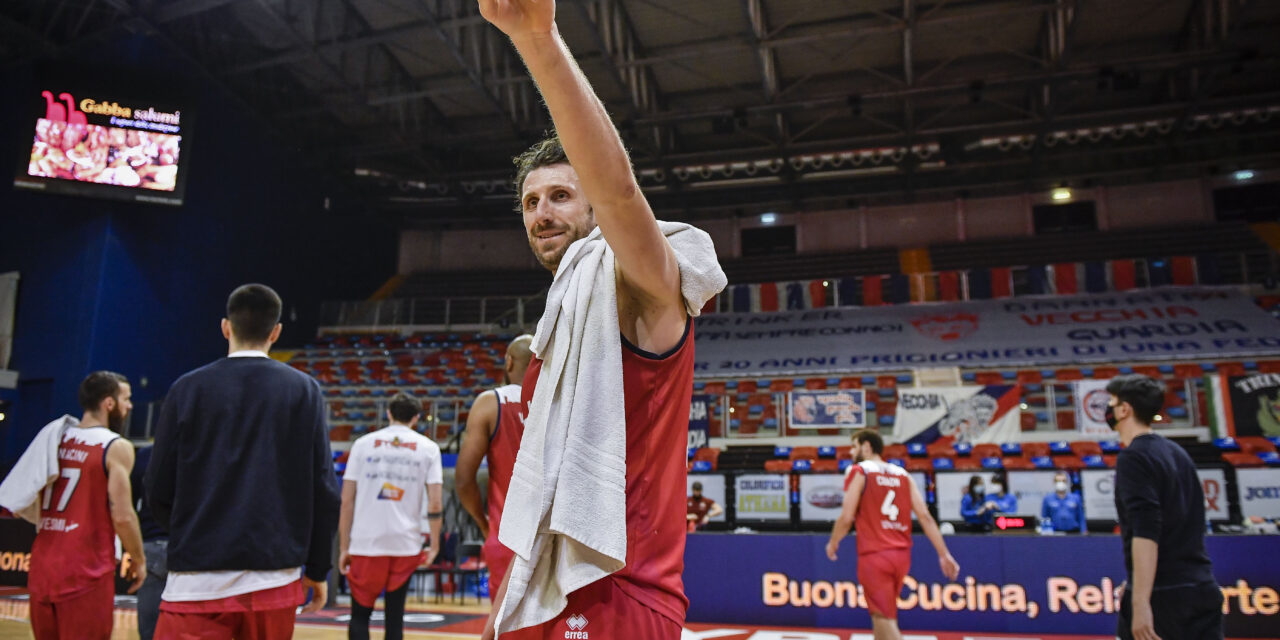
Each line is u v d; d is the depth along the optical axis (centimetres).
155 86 1425
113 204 1380
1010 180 2056
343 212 2058
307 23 1450
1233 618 606
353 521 439
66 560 316
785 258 2194
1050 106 1628
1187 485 257
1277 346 1501
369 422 1513
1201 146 1947
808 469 1193
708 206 2245
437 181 2006
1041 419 1237
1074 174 2025
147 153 1330
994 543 650
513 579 99
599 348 104
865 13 1452
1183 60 1427
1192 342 1561
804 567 679
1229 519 1002
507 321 1995
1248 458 1066
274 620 233
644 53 1595
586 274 109
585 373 102
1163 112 1673
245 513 231
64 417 332
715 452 1270
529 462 105
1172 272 1847
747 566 694
